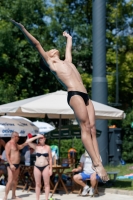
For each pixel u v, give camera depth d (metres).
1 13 47.94
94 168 13.05
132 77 52.38
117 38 52.94
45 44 49.81
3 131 31.72
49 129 39.19
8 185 26.42
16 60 48.25
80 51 53.44
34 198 27.98
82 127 13.07
